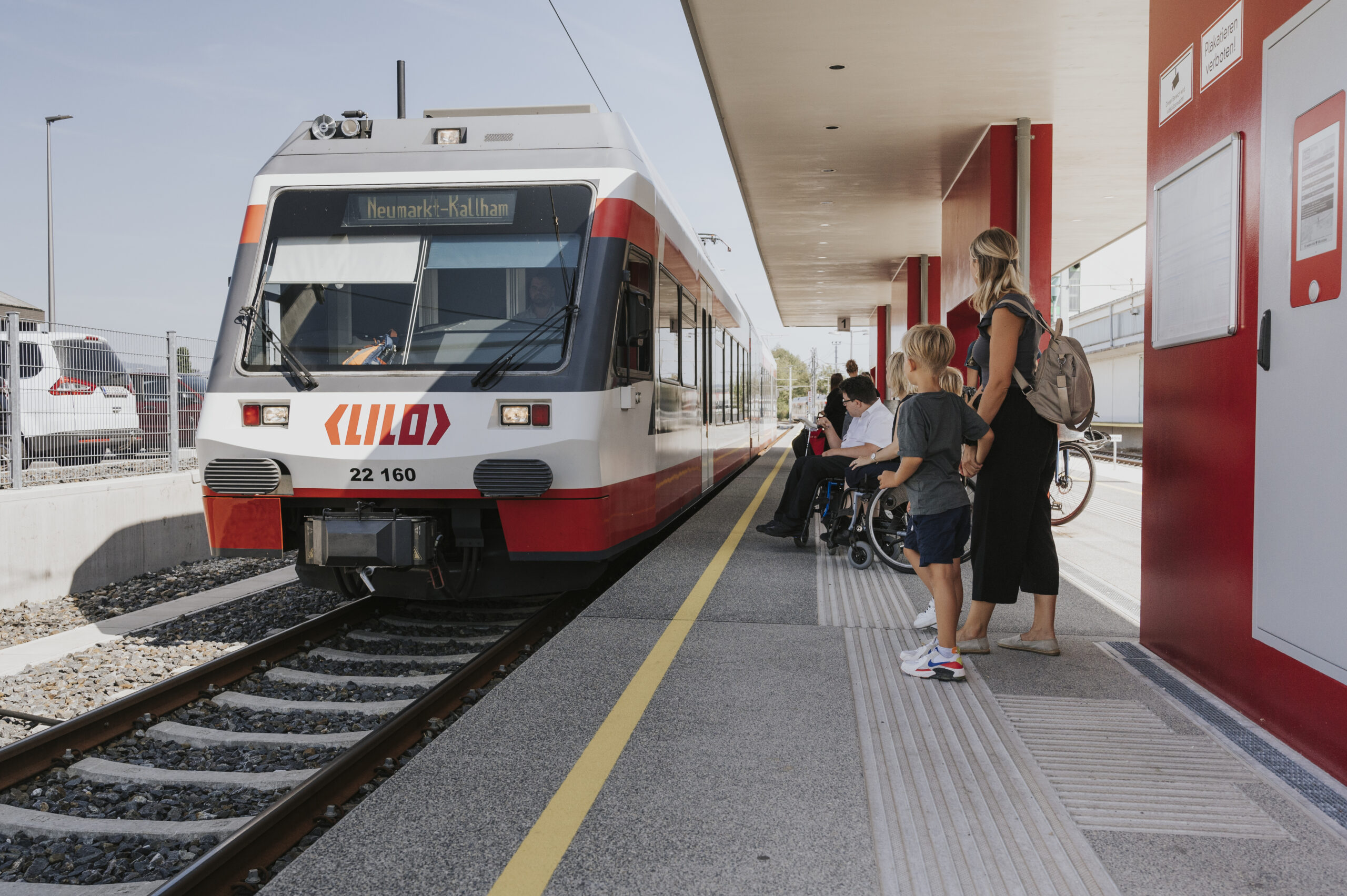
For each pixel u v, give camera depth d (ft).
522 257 20.76
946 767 10.40
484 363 20.17
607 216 20.97
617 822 9.17
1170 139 14.26
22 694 17.94
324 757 14.96
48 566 27.43
